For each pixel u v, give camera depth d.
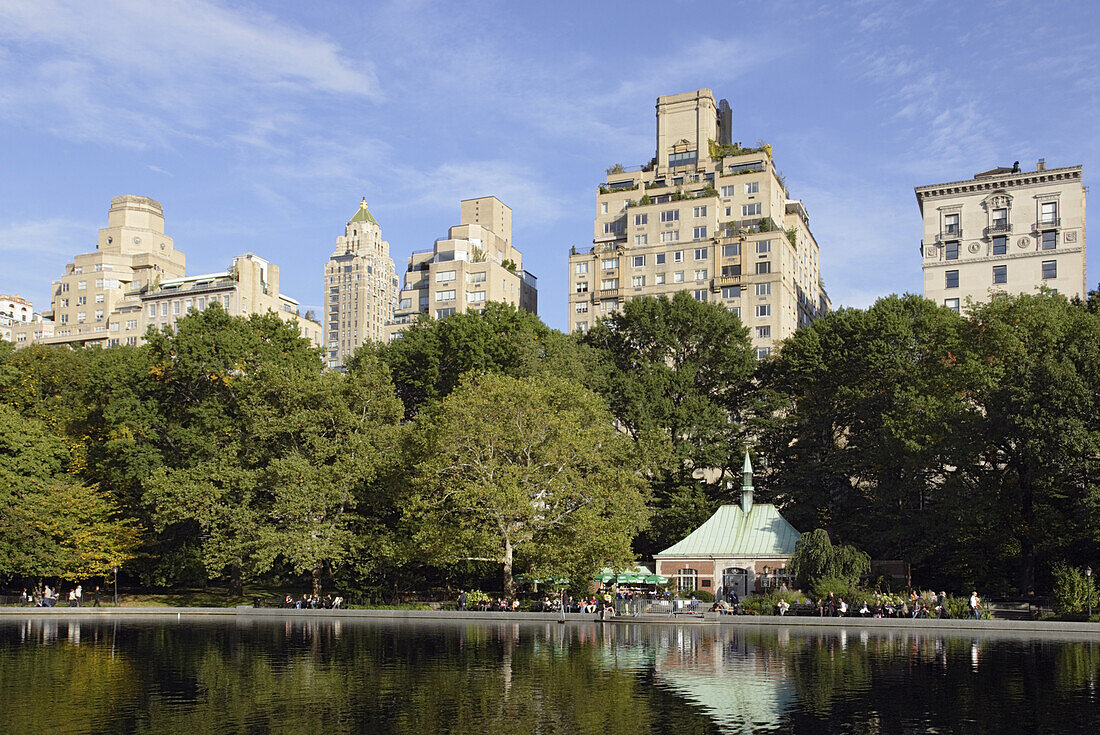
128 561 92.31
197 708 34.12
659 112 187.38
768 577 85.62
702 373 110.19
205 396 94.44
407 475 83.19
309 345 106.56
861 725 31.52
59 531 84.75
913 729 30.95
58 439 93.62
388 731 30.66
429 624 69.44
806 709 34.00
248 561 84.06
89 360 110.50
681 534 96.06
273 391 87.19
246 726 31.27
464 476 77.50
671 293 169.50
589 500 76.38
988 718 32.47
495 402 78.19
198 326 96.94
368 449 84.12
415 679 40.59
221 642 55.22
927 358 93.88
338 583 86.44
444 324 105.12
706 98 184.25
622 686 38.78
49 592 84.69
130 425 90.69
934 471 85.00
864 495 94.56
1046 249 136.88
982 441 76.56
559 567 74.62
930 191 143.50
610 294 172.88
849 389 96.38
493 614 73.62
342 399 86.81
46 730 30.58
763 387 109.81
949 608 69.38
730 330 109.94
